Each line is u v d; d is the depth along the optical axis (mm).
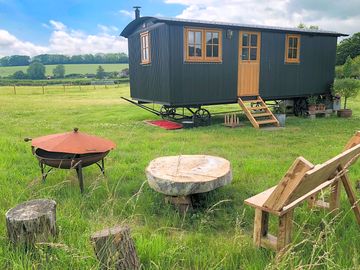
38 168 6055
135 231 3564
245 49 11922
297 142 8773
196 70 10898
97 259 2490
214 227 3799
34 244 2848
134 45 12828
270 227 3514
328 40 14250
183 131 10664
